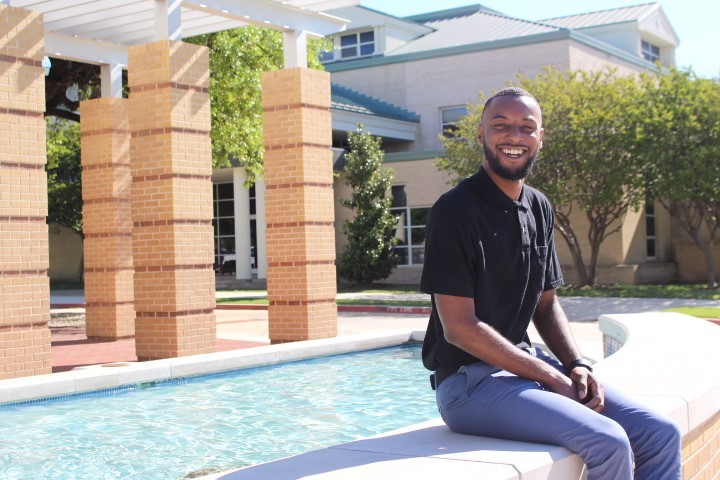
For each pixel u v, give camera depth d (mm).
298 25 13500
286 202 13047
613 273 26531
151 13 14094
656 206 29234
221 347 12562
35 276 9711
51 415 7512
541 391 3352
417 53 34156
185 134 11305
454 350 3609
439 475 2934
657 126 22484
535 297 3719
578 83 24234
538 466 3049
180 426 6953
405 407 7664
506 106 3551
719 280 28266
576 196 23766
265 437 6504
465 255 3463
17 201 9570
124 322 14820
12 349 9430
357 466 3100
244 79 19406
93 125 14961
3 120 9469
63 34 14805
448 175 28594
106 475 5465
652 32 37094
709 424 4555
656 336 6875
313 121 13078
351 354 11398
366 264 27453
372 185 27578
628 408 3393
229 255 34562
